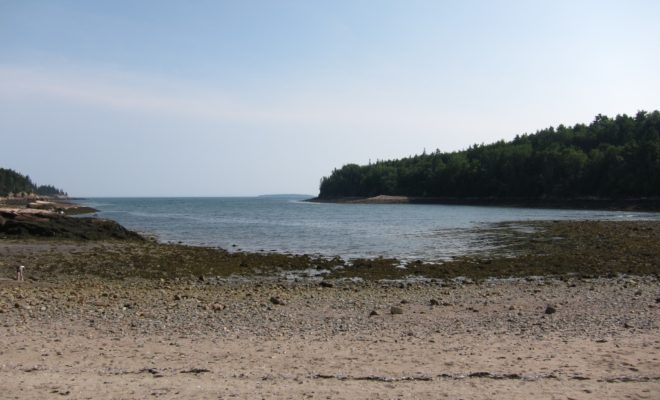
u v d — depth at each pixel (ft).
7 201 454.81
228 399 23.89
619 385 25.52
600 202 362.53
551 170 419.54
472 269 80.69
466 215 265.54
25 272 74.69
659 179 338.13
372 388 25.41
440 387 25.52
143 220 231.91
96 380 26.66
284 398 24.03
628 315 44.01
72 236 123.54
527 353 31.83
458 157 568.41
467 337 36.94
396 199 549.54
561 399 23.72
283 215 283.38
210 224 201.05
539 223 181.78
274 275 76.95
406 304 51.55
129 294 57.21
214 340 36.11
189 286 66.23
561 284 66.44
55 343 34.58
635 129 463.42
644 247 101.14
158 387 25.55
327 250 109.29
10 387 25.43
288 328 40.50
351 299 54.95
